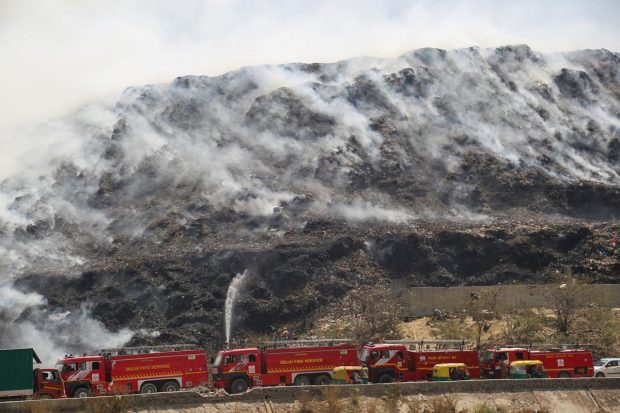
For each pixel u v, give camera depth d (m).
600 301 94.25
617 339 86.19
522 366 69.94
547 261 114.19
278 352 68.81
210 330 101.75
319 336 94.81
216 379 68.25
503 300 96.62
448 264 114.25
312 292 107.81
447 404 63.25
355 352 70.19
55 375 64.88
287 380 68.38
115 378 65.94
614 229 120.44
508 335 86.88
